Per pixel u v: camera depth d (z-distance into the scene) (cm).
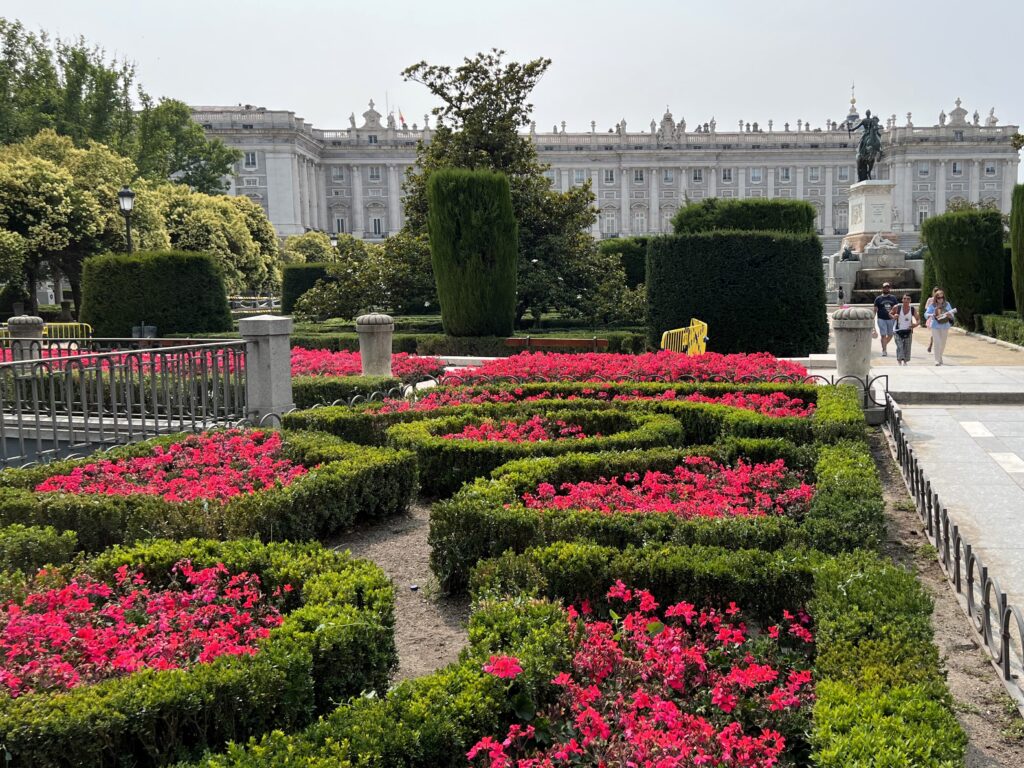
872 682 358
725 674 401
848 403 986
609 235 10256
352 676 409
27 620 420
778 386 1131
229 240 4919
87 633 411
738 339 1952
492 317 2078
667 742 319
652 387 1156
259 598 475
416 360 1582
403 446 848
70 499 655
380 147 10344
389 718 341
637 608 491
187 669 376
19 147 4238
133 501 654
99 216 3800
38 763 326
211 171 7500
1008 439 1012
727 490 677
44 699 345
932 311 1780
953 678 448
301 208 9838
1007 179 10012
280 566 509
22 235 3684
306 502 669
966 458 923
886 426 1084
